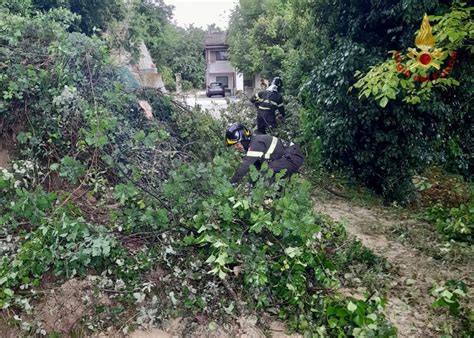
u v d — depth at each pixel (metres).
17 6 6.64
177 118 5.95
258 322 3.17
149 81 8.64
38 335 2.94
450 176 8.27
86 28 10.62
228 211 3.34
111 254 3.36
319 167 7.76
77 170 3.79
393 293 3.78
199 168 3.77
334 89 6.90
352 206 6.47
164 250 3.52
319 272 3.45
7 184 3.90
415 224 5.64
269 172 3.69
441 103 6.30
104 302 3.15
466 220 5.11
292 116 9.23
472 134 8.41
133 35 7.00
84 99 4.64
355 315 2.98
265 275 3.27
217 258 3.19
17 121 4.53
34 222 3.44
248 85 32.88
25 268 3.17
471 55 5.87
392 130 6.50
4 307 3.00
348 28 7.02
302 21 9.93
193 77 42.22
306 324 3.13
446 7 5.51
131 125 5.08
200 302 3.16
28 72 4.37
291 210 3.38
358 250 4.32
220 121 8.57
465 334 3.11
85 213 3.86
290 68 11.30
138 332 3.03
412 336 3.16
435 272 4.18
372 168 7.03
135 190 3.61
